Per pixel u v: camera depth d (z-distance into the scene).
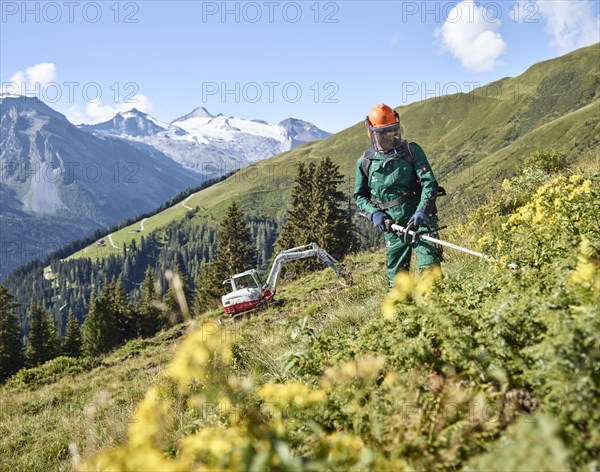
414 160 5.46
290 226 67.06
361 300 7.63
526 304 2.80
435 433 2.27
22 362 69.81
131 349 25.67
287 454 2.07
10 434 10.57
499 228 7.88
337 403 2.68
